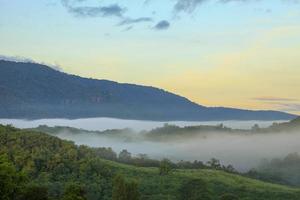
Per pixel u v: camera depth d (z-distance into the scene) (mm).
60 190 142250
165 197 177625
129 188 129125
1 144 176250
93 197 155375
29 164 165375
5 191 79688
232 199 191375
